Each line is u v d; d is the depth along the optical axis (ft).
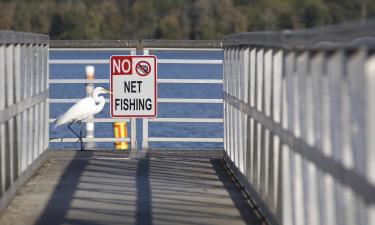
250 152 38.32
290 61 28.45
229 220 34.19
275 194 31.40
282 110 29.76
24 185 41.81
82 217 34.60
